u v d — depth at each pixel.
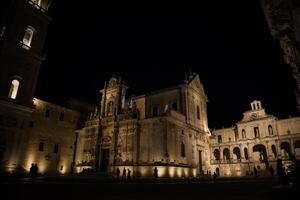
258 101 73.38
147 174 45.56
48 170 53.12
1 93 41.41
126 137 51.88
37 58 48.50
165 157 44.91
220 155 74.38
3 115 41.56
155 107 59.34
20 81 44.91
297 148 65.50
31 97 46.19
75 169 57.31
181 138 51.44
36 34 49.09
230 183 29.16
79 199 12.53
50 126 55.72
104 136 56.09
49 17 52.03
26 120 45.34
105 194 15.58
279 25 12.32
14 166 42.06
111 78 62.62
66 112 61.03
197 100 62.56
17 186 19.30
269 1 11.12
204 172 57.38
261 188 19.67
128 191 18.03
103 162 54.41
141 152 48.91
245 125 72.50
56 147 56.38
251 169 66.62
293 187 13.59
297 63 14.88
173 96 57.34
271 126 68.19
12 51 44.25
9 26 44.62
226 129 77.06
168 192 17.11
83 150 58.38
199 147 58.59
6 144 41.59
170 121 48.59
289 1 10.04
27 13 48.00
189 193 16.25
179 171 46.84
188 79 62.59
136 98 63.59
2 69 42.16
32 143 50.72
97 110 61.69
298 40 9.44
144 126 50.81
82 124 65.00
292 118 66.12
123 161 49.94
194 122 58.22
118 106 57.28
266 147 66.81
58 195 14.43
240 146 71.44
